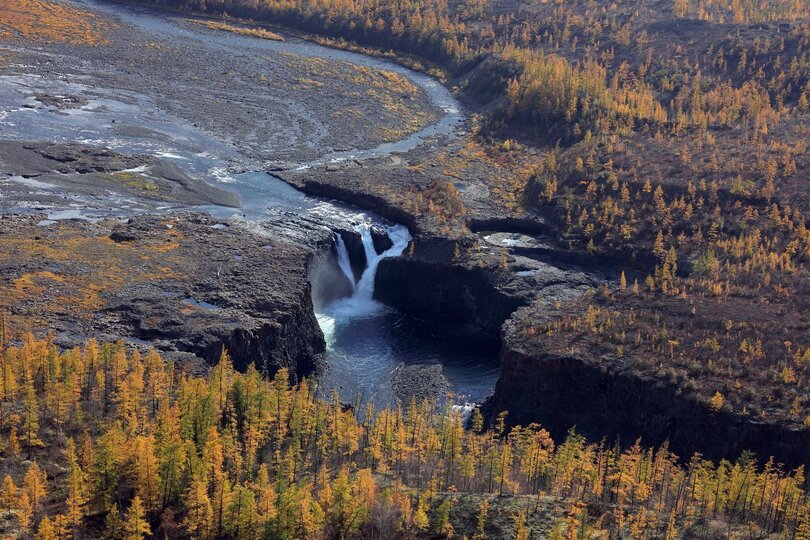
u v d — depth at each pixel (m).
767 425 146.50
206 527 113.31
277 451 131.75
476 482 133.88
